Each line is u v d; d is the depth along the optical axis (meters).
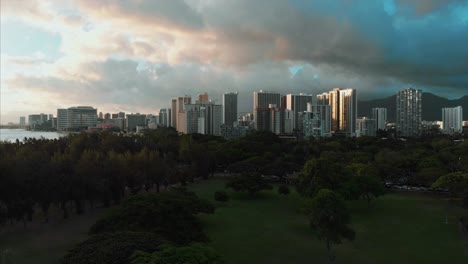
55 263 40.59
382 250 45.00
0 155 72.25
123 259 25.98
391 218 61.38
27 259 42.06
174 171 94.25
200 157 107.38
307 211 47.03
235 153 119.38
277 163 102.12
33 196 58.81
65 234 52.69
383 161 99.75
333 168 68.75
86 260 26.17
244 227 55.50
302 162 115.12
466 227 53.09
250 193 81.81
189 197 52.69
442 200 76.56
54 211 67.81
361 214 64.38
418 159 99.56
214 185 98.19
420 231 53.41
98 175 69.56
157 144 125.12
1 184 55.97
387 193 84.50
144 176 79.31
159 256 24.31
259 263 40.47
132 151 112.94
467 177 68.00
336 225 40.44
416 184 90.44
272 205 72.31
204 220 59.81
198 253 25.11
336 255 43.16
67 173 65.06
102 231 37.97
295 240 49.03
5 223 58.22
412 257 42.56
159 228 38.28
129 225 37.72
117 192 74.19
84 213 66.38
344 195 62.53
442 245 46.91
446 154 104.94
